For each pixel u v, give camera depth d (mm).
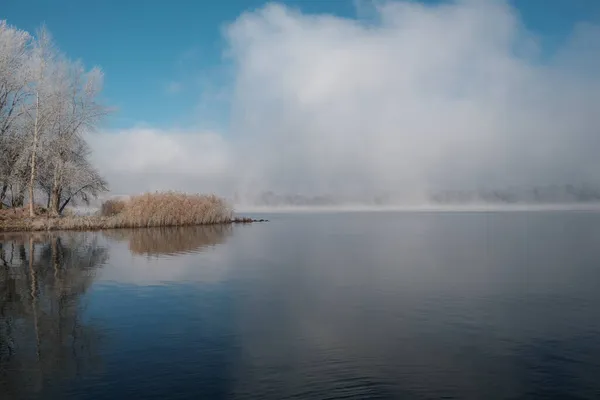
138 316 13508
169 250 28953
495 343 11141
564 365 9734
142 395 8336
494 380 9000
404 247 31328
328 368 9578
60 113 45312
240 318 13336
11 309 14297
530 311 14086
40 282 18547
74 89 47031
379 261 24453
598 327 12422
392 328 12352
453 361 9977
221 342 11227
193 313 13898
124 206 52469
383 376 9172
